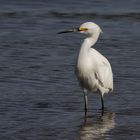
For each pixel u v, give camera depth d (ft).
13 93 50.93
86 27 46.57
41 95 50.60
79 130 41.34
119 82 55.62
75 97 50.47
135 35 79.05
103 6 101.14
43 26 84.84
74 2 104.63
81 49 46.70
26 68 60.64
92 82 47.34
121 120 44.14
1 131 40.55
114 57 66.23
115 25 85.71
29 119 43.70
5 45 71.77
